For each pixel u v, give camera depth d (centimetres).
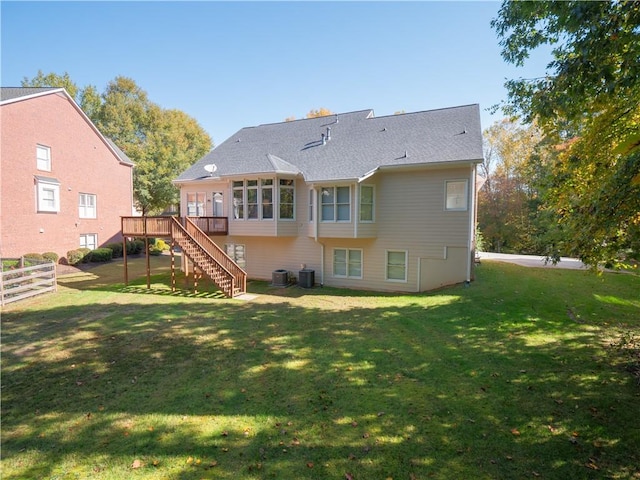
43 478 362
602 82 418
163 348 743
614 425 414
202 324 922
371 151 1473
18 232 1847
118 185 2602
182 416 476
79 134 2242
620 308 919
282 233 1551
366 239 1449
